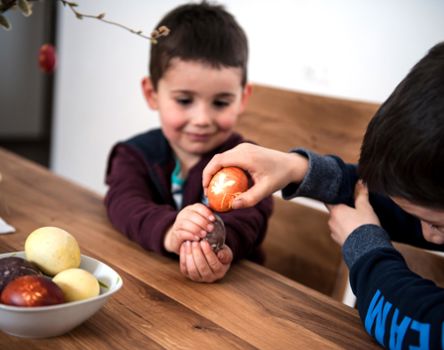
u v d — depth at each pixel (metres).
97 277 0.65
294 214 1.23
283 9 2.00
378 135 0.61
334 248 1.16
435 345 0.57
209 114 1.13
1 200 1.06
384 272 0.68
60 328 0.56
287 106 1.26
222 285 0.76
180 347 0.58
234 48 1.14
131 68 2.68
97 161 3.04
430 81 0.57
